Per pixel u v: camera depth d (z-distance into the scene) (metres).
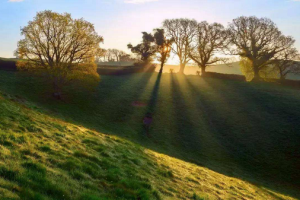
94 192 9.61
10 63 61.34
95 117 44.06
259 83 76.81
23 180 8.30
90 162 13.13
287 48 76.31
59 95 48.62
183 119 48.03
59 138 16.25
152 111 50.47
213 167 31.12
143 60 97.38
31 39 43.66
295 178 31.72
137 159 17.38
